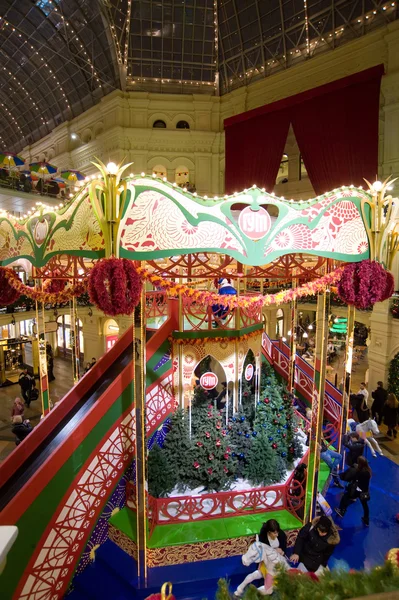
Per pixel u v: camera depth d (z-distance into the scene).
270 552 4.25
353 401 9.62
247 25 16.27
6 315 14.68
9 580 3.92
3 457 8.98
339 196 4.45
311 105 14.02
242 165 16.38
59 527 4.50
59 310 16.69
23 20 18.25
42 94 22.17
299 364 9.75
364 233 4.72
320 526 4.24
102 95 19.17
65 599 4.55
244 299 4.63
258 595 1.65
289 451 6.41
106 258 3.56
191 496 5.14
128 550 4.97
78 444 4.71
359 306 4.78
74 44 18.36
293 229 4.27
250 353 7.85
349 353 7.08
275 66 16.14
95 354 18.34
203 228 3.91
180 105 18.03
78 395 5.95
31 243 5.15
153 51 17.61
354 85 12.98
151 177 3.65
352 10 13.47
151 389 6.05
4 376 15.45
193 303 6.91
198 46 17.61
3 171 16.56
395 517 5.92
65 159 21.58
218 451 5.75
